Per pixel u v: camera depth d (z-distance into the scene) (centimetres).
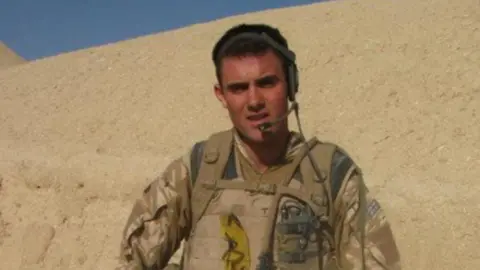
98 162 1276
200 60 1962
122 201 1088
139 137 1549
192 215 205
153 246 205
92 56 2270
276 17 2197
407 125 1327
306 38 1891
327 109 1470
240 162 202
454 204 921
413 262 830
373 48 1714
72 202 1114
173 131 1552
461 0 1898
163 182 208
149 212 207
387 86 1509
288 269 189
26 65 2414
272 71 197
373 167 1185
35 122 1786
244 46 198
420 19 1822
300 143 202
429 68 1540
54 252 1046
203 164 204
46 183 1175
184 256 207
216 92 212
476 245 825
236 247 193
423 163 1160
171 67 1964
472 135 1230
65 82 2078
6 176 1220
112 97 1844
